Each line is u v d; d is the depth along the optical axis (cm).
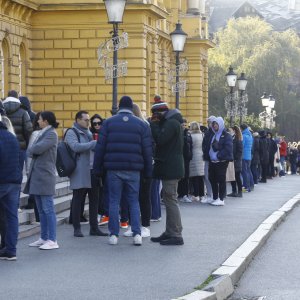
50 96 4309
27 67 4262
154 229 1938
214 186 2648
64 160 1745
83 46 4256
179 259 1488
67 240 1719
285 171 5816
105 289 1205
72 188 1755
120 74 2669
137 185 1647
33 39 4291
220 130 2620
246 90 9800
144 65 4253
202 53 6069
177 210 1678
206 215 2306
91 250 1586
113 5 2509
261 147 4134
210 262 1455
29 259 1471
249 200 2914
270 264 1545
